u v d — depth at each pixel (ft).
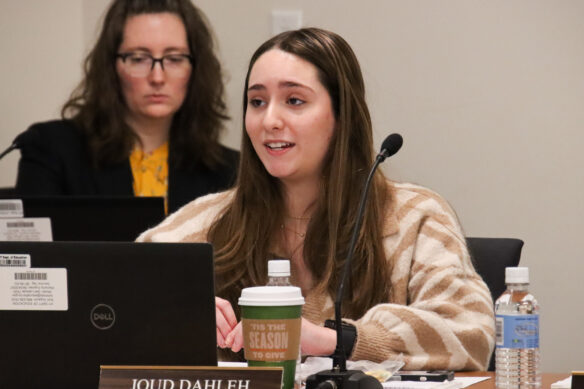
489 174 40.09
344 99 24.29
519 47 39.93
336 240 24.12
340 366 16.40
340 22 40.40
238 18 41.09
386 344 20.01
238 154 41.16
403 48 40.09
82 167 39.45
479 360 21.17
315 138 23.99
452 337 20.49
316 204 24.73
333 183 24.30
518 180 40.09
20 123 43.14
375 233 24.14
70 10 42.83
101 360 15.72
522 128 39.99
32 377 15.92
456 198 40.19
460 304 22.56
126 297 15.61
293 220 25.05
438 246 24.03
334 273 23.91
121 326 15.65
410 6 40.06
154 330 15.60
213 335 15.57
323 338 19.44
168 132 40.83
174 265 15.52
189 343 15.58
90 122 39.83
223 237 25.16
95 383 15.78
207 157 40.37
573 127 39.86
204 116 40.50
